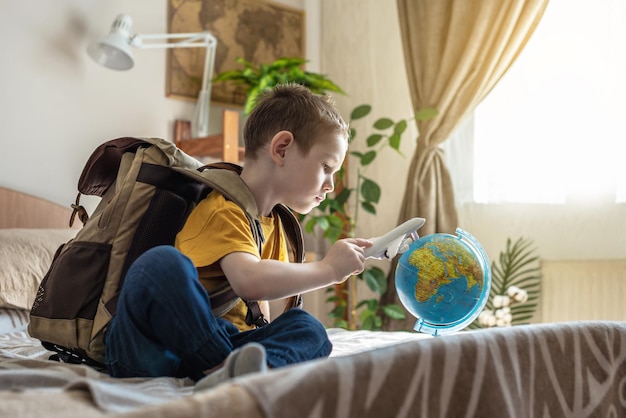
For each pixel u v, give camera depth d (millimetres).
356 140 3342
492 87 2680
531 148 2609
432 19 2850
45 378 842
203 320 924
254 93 2822
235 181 1139
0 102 2471
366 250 1131
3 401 664
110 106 2766
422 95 2885
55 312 1089
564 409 906
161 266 912
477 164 2779
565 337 942
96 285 1088
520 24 2574
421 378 734
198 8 3064
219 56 3137
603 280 2338
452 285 1172
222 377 746
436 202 2785
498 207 2729
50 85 2598
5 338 1683
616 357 1010
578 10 2498
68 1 2652
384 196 3193
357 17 3375
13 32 2508
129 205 1119
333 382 647
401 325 2828
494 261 2727
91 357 1095
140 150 1164
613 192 2389
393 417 694
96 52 2619
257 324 1137
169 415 542
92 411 658
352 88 3383
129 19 2646
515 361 848
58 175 2609
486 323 2393
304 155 1194
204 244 1051
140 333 937
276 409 591
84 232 1121
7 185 2473
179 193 1157
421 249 1203
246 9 3254
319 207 2936
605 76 2420
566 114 2516
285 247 1283
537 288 2543
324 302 3307
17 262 1938
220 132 3150
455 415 761
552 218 2555
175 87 2961
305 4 3529
